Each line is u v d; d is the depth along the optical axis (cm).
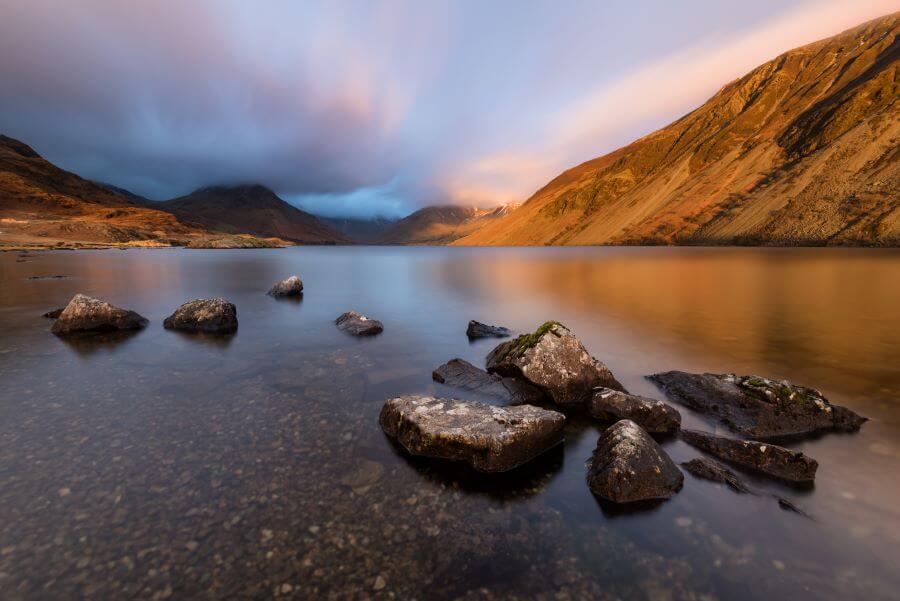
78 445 657
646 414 751
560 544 460
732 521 496
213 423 750
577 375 900
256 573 412
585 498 547
